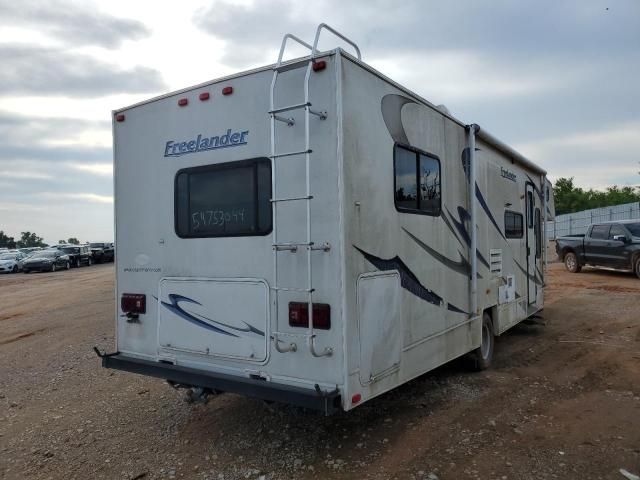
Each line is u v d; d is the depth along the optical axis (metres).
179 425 4.79
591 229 16.91
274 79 3.83
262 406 5.14
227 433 4.56
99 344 8.33
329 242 3.66
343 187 3.61
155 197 4.73
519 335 8.34
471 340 5.82
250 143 4.14
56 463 4.11
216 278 4.32
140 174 4.84
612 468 3.75
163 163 4.68
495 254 6.75
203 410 5.12
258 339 4.06
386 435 4.40
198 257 4.44
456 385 5.71
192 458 4.11
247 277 4.13
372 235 3.94
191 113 4.50
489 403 5.12
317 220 3.71
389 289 4.15
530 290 8.51
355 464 3.91
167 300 4.65
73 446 4.41
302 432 4.52
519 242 7.88
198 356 4.44
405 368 4.39
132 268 4.89
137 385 6.02
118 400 5.53
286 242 3.87
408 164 4.53
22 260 31.05
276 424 4.70
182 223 4.55
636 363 6.45
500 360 6.80
